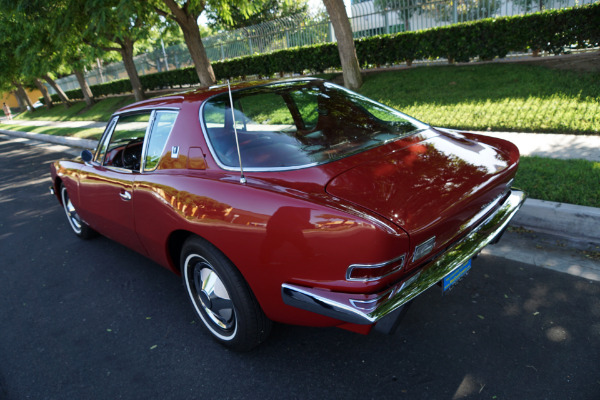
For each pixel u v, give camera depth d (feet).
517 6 34.58
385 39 40.52
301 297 6.67
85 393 8.23
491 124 22.67
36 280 13.37
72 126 61.98
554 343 7.97
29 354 9.68
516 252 11.22
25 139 59.98
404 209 6.40
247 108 9.11
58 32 39.45
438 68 36.37
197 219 7.84
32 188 26.58
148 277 12.64
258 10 43.50
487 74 31.58
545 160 16.11
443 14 39.78
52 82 100.99
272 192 7.02
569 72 27.71
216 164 8.27
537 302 9.17
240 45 62.64
